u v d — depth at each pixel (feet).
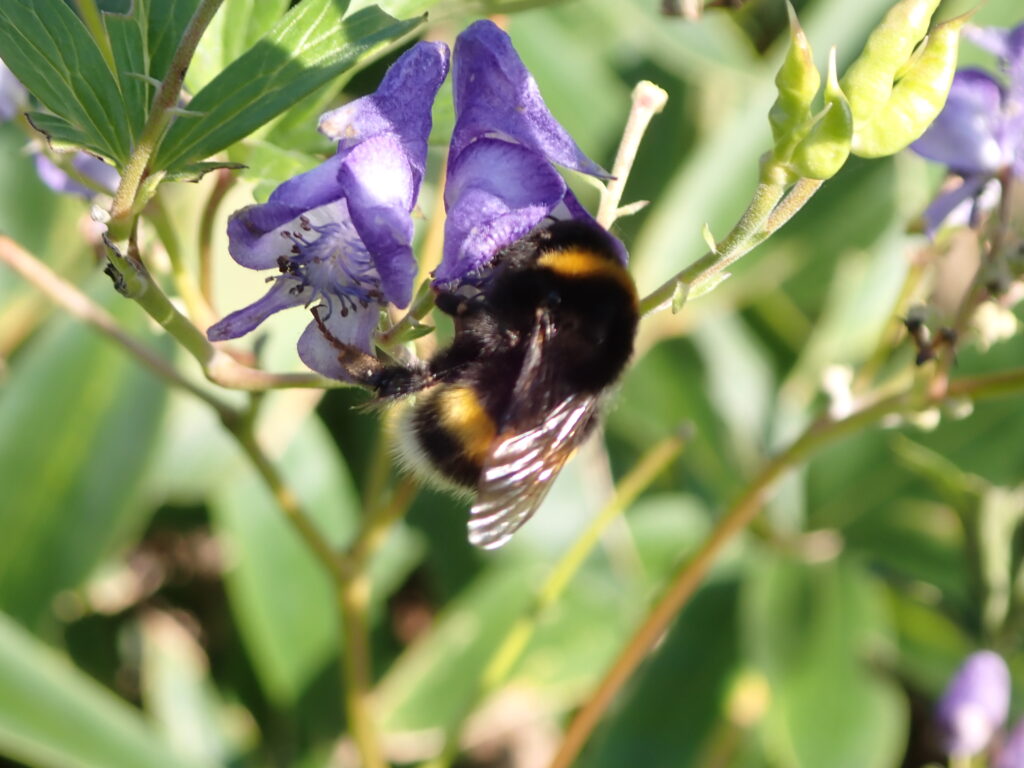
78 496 0.58
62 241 0.61
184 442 0.62
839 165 0.35
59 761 0.53
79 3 0.38
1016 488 0.65
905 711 0.65
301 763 0.61
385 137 0.33
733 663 0.62
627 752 0.60
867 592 0.63
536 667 0.61
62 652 0.62
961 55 0.62
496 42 0.34
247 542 0.62
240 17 0.40
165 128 0.34
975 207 0.46
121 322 0.58
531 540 0.64
